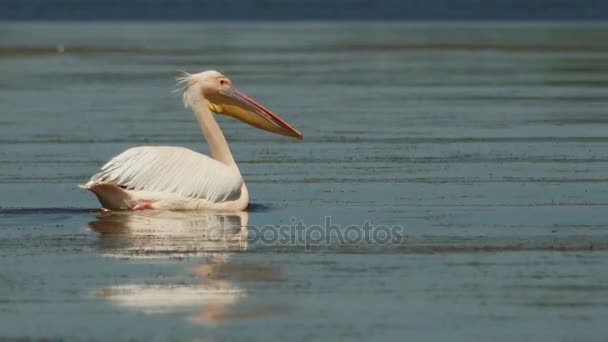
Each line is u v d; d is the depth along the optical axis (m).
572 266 12.05
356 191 16.52
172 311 10.41
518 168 18.56
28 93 30.75
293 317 10.24
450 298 10.88
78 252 12.62
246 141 22.03
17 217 14.56
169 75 36.19
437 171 18.28
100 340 9.63
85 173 18.03
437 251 12.76
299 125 24.22
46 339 9.68
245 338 9.66
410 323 10.10
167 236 13.47
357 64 41.00
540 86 33.12
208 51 46.91
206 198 14.84
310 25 72.88
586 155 19.89
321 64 40.78
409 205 15.45
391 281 11.46
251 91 31.17
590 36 57.38
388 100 29.33
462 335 9.81
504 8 91.00
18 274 11.65
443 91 31.69
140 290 11.06
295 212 14.97
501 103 28.64
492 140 21.83
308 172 18.25
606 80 34.91
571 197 16.02
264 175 18.00
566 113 26.42
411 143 21.45
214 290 11.11
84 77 35.72
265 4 98.44
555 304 10.70
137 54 45.62
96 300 10.76
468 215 14.76
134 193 14.65
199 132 23.03
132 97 29.86
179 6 96.75
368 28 67.94
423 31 63.38
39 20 81.50
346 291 11.09
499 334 9.84
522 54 46.06
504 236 13.52
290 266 12.05
